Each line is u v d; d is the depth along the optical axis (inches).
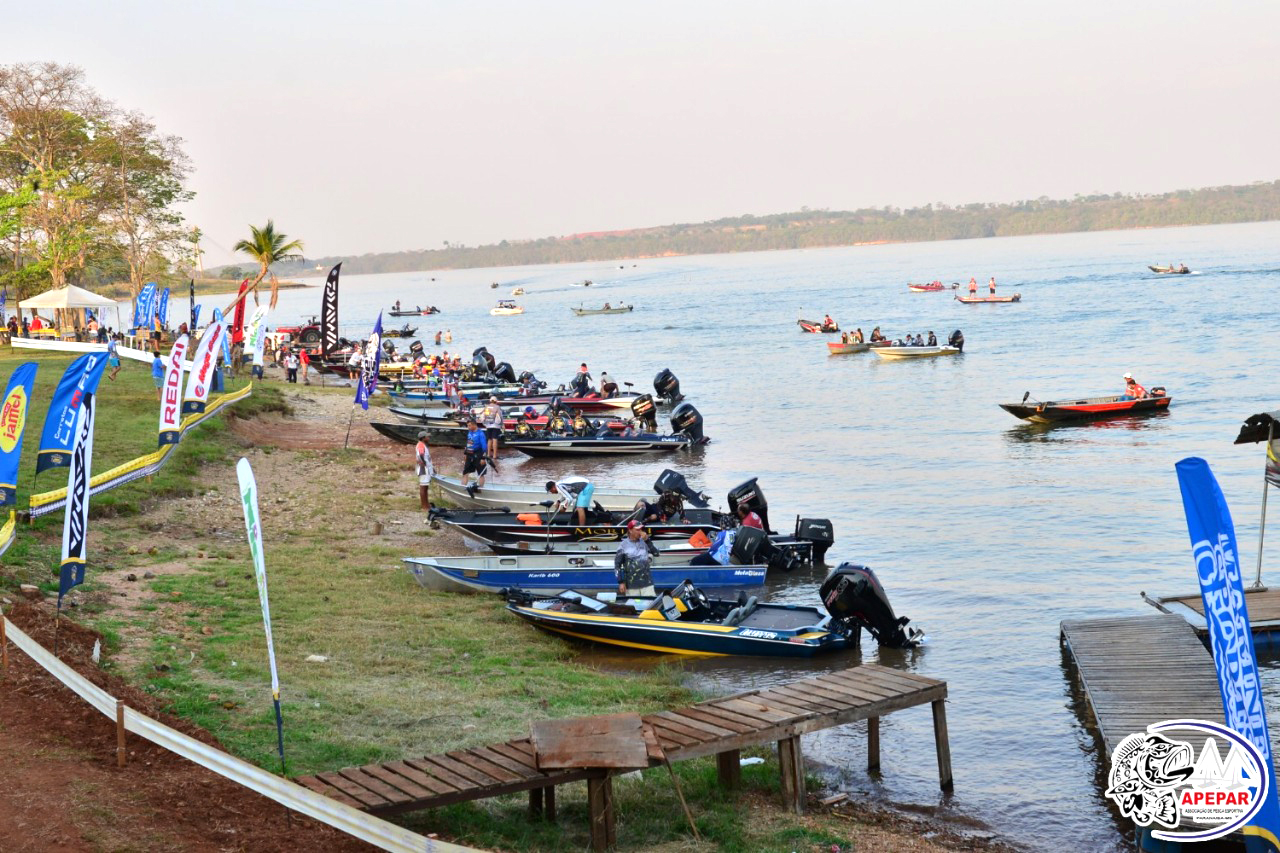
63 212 2701.8
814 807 489.7
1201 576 355.3
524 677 630.5
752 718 467.5
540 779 407.2
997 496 1208.8
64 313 2728.8
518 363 3100.4
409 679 605.9
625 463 1520.7
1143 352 2549.2
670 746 434.3
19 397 621.9
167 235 3100.4
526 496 1107.3
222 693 535.5
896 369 2532.0
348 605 750.5
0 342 2368.4
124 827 358.0
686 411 1594.5
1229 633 350.3
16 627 518.3
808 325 3585.1
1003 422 1737.2
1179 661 605.3
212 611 692.1
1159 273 5482.3
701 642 714.8
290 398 1907.0
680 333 3941.9
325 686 572.4
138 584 733.9
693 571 878.4
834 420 1836.9
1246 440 784.3
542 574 836.0
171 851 346.0
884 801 509.7
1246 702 352.2
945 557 969.5
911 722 611.8
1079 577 892.6
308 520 1023.0
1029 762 556.4
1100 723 526.9
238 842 358.6
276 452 1352.1
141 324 2226.9
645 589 768.9
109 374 1760.6
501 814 437.7
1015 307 4212.6
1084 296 4495.6
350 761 462.3
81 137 2886.3
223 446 1285.7
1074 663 674.2
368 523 1032.2
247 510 402.3
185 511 981.2
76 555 529.7
